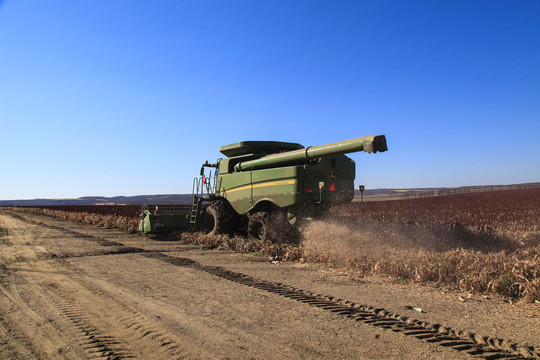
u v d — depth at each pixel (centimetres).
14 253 1121
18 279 760
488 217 1903
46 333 455
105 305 573
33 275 801
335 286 695
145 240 1477
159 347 412
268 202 1258
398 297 614
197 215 1537
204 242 1295
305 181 1141
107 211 3491
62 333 455
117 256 1066
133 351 402
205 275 798
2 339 438
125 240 1475
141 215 1634
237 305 573
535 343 417
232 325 483
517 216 1941
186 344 420
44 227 2148
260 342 426
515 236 1198
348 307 561
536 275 609
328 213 1222
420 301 589
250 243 1139
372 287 684
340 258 912
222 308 557
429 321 494
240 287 689
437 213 2147
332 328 469
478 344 418
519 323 483
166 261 978
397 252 877
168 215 1566
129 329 469
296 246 1086
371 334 448
